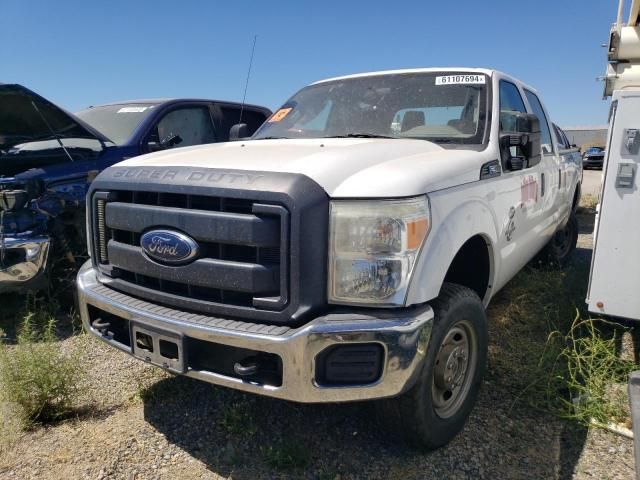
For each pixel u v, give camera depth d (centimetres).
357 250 219
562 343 371
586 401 293
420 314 224
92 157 520
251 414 296
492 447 268
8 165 530
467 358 279
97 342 396
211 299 240
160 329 238
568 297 446
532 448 268
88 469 252
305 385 213
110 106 638
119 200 272
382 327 213
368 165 245
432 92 362
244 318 229
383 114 363
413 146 296
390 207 218
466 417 279
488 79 356
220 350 232
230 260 231
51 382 296
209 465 256
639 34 578
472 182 281
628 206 316
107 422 293
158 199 250
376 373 218
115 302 261
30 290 424
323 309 224
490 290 321
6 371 300
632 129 309
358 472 249
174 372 240
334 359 216
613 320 398
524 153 348
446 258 239
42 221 436
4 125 478
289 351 212
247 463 257
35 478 246
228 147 316
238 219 223
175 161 272
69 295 447
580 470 250
